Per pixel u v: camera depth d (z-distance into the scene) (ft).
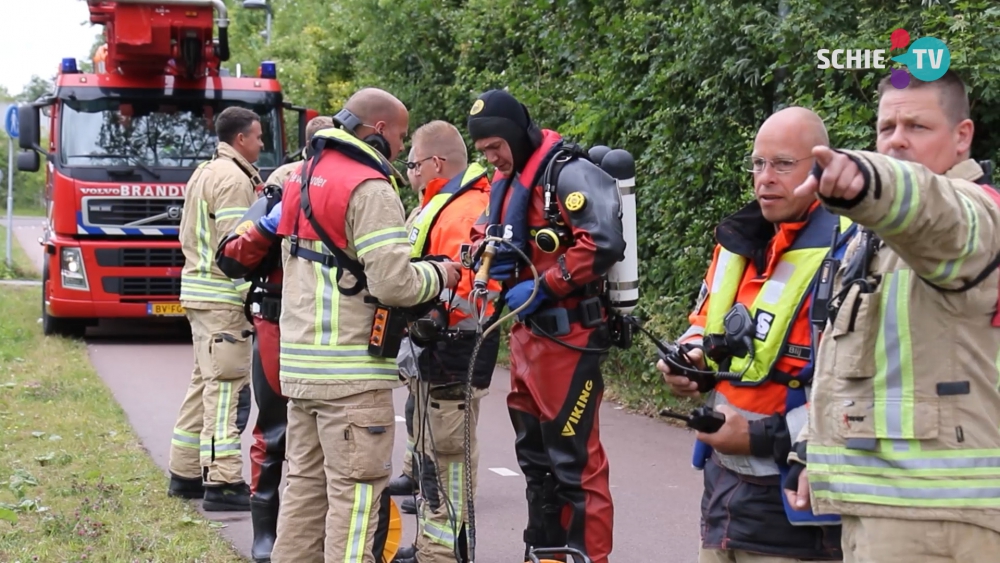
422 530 16.07
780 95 26.43
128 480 22.30
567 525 14.49
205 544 18.02
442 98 46.39
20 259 94.48
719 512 10.73
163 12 40.01
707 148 28.30
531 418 14.73
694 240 28.94
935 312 8.31
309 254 13.87
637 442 26.48
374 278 13.14
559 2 35.96
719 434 10.20
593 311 14.28
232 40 97.71
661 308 29.55
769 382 10.33
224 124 21.06
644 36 30.55
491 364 16.83
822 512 8.87
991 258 8.09
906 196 7.43
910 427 8.30
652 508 20.95
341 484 13.70
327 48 63.52
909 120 8.72
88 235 42.14
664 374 10.85
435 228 16.88
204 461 20.29
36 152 44.04
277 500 17.15
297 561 14.40
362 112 14.42
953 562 8.26
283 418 16.94
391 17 47.29
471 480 13.30
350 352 13.61
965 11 21.12
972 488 8.20
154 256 42.39
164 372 36.73
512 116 14.17
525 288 14.10
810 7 23.94
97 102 42.27
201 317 20.42
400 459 24.63
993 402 8.32
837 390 8.77
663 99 30.04
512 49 41.11
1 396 30.76
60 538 17.95
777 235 10.50
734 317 10.48
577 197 13.65
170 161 42.55
